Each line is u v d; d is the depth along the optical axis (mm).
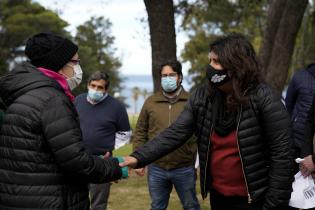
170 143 3154
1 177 2605
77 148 2564
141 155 3150
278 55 9219
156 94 4863
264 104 2787
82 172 2590
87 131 5023
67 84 2828
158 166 4746
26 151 2547
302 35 19328
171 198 6906
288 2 9070
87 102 5125
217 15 15344
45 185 2561
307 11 18375
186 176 4719
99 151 5035
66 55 2779
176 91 4738
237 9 15898
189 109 3113
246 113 2818
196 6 12227
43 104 2549
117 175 2803
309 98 4453
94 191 5121
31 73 2641
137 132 4922
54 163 2596
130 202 6840
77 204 2682
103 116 5062
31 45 2746
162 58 7879
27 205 2541
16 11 38875
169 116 4699
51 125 2535
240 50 2777
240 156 2852
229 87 2854
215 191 3076
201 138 3031
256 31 21109
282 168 2793
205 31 25781
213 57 2846
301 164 3588
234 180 2951
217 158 2971
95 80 4996
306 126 3822
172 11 7984
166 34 7895
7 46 38344
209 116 2955
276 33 9609
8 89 2641
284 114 2809
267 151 2887
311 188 3559
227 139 2904
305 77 4531
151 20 7922
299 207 3549
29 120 2539
